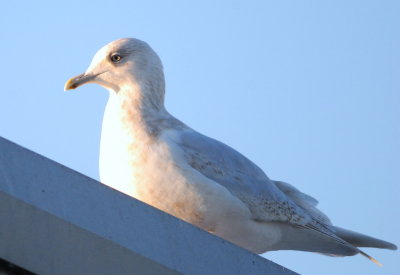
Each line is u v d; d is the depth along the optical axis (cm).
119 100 1264
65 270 739
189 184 1153
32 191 738
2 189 722
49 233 736
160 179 1156
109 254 761
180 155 1167
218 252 840
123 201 792
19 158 747
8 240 720
